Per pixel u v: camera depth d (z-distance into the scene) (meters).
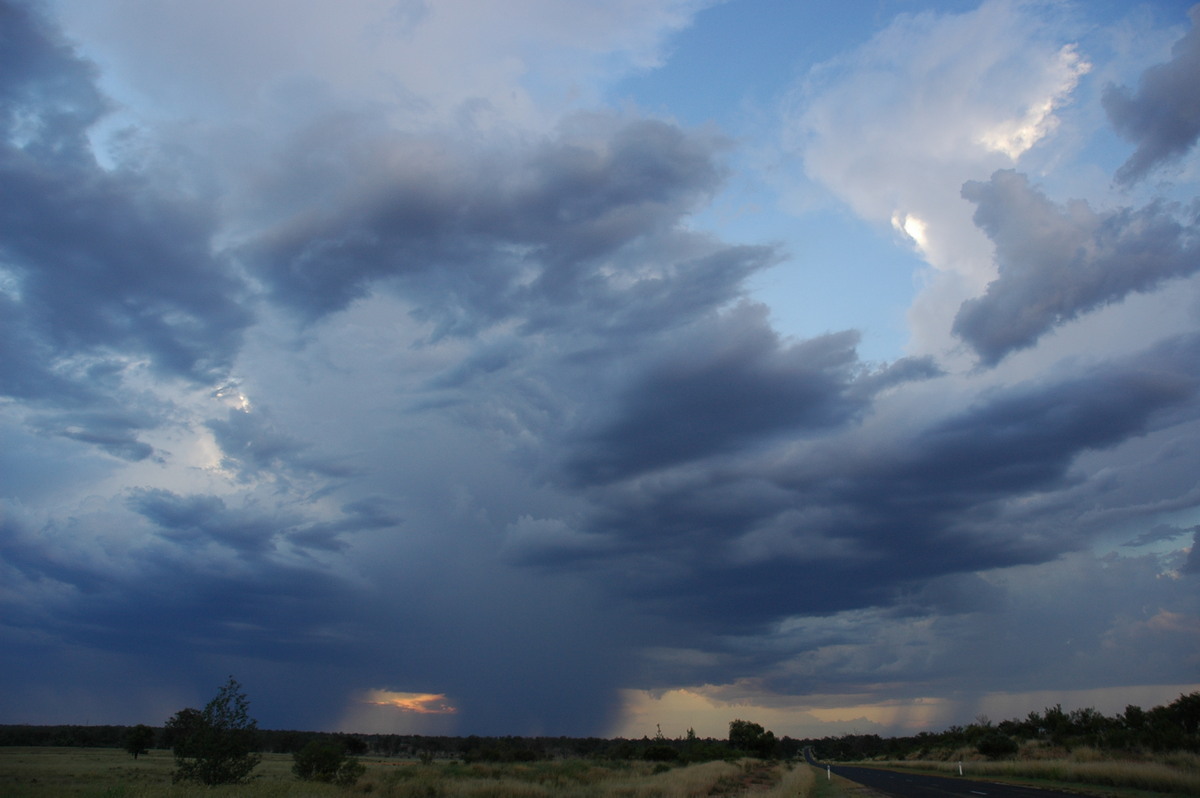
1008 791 30.17
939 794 29.62
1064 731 67.50
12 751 84.50
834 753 155.50
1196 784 26.14
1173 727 47.50
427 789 31.20
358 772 35.66
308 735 120.38
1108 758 43.50
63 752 85.12
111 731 118.88
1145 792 26.59
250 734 31.16
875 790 34.44
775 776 56.66
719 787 40.84
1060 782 34.53
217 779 29.75
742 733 110.88
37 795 23.25
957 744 87.00
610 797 30.62
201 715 30.83
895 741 135.25
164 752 94.00
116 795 23.12
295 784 28.94
